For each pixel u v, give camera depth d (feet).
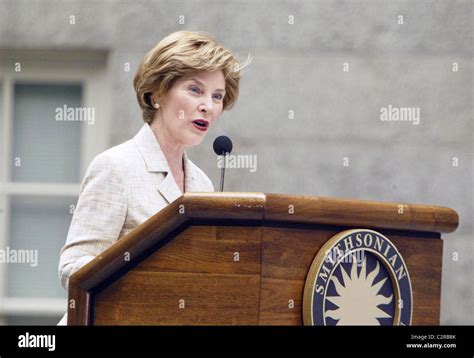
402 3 49.90
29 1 50.06
